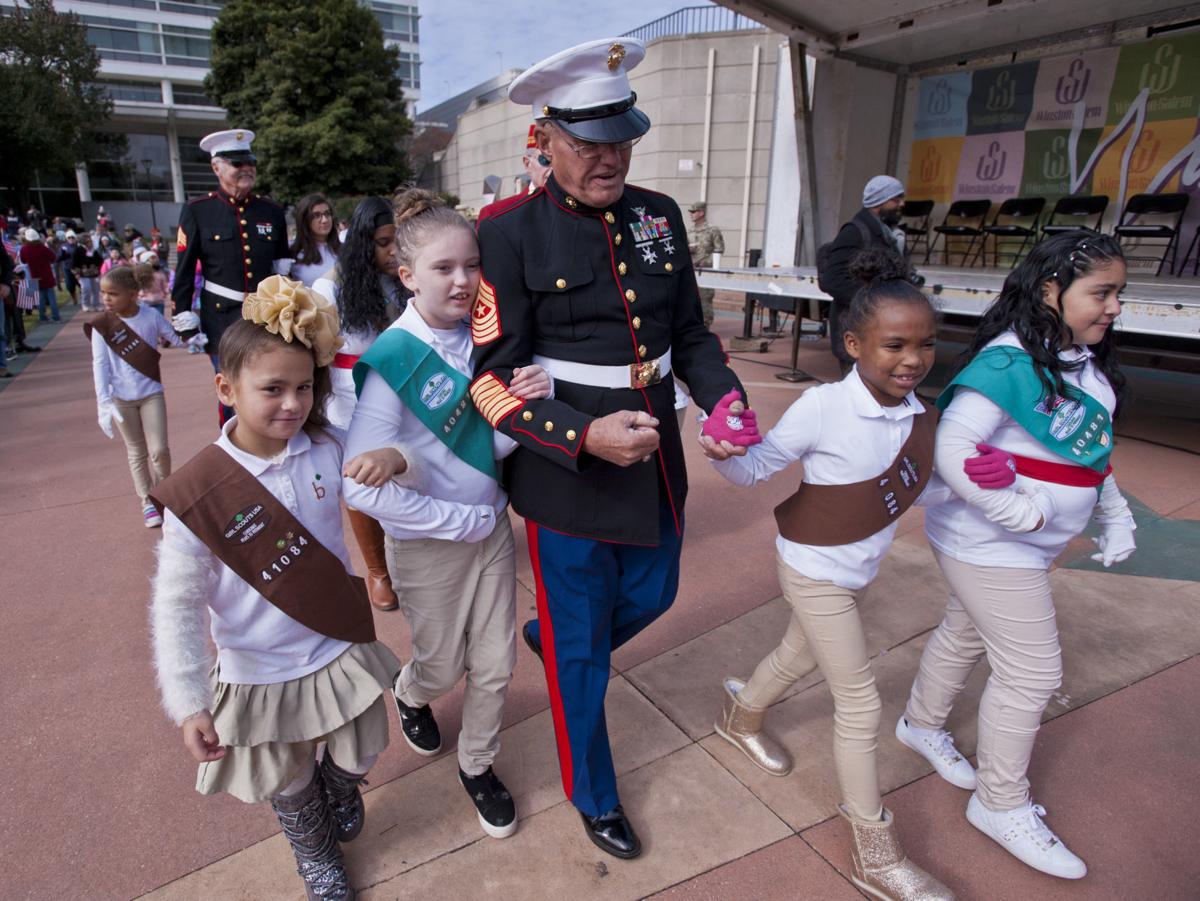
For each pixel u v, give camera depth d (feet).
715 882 6.55
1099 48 29.01
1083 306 6.09
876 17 28.09
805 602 6.49
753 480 6.48
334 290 9.40
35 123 109.81
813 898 6.38
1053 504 6.21
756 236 49.21
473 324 6.20
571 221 6.14
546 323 6.13
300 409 5.32
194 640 5.12
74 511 15.14
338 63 84.38
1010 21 28.50
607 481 6.27
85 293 53.93
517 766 7.95
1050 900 6.34
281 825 6.57
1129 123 28.81
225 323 15.49
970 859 6.76
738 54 47.03
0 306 29.78
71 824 7.23
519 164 72.38
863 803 6.35
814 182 33.06
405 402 6.20
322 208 13.74
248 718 5.61
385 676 6.24
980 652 7.31
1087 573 11.35
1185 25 26.73
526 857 6.82
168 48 146.41
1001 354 6.34
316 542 5.71
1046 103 30.76
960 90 32.99
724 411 5.89
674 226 6.79
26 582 12.11
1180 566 11.48
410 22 166.20
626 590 6.91
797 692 9.02
